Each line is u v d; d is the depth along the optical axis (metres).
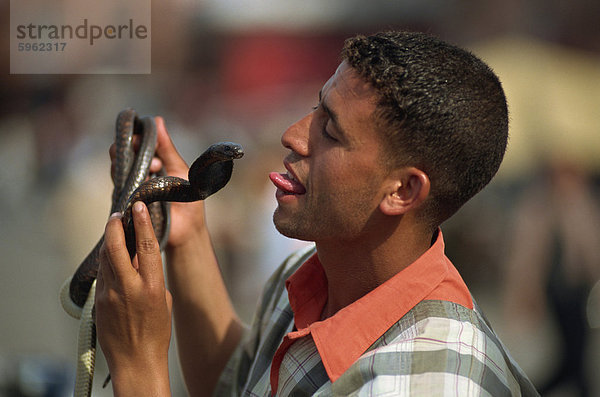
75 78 27.12
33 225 22.61
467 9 36.31
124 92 29.06
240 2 39.78
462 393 5.29
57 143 25.66
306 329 6.10
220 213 22.47
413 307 5.87
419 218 6.04
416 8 39.69
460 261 21.45
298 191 6.17
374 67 5.75
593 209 20.33
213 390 8.07
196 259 7.96
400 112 5.70
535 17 34.22
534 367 19.81
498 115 6.02
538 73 24.41
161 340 6.09
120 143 7.58
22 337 17.17
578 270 19.12
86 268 7.10
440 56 5.86
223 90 38.75
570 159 21.44
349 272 6.29
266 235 21.20
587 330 18.69
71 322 18.39
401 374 5.43
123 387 6.01
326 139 5.98
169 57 37.38
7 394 11.89
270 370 6.54
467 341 5.61
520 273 20.30
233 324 8.14
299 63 40.69
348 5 40.75
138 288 5.88
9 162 25.69
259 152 23.84
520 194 21.72
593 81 24.66
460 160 5.85
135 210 5.89
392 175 5.86
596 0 34.06
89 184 19.77
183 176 8.00
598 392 19.27
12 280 19.52
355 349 5.82
